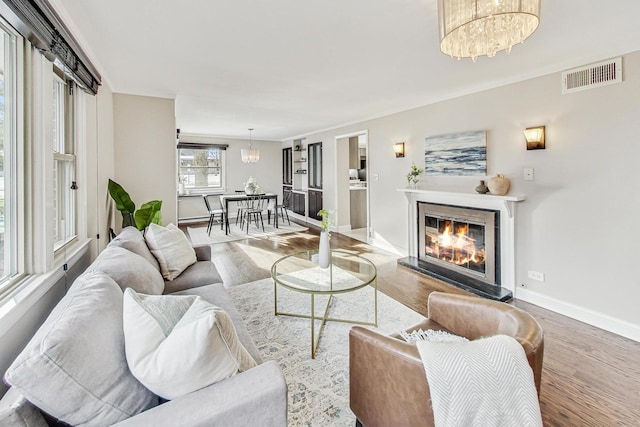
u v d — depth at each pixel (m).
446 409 1.05
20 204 1.63
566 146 2.74
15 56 1.57
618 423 1.62
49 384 0.83
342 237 6.07
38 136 1.69
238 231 6.78
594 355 2.21
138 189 3.72
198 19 1.96
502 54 2.50
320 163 7.11
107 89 3.26
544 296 2.96
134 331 1.04
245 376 1.06
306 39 2.24
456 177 3.77
